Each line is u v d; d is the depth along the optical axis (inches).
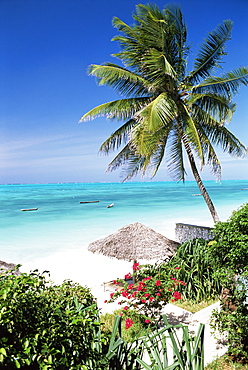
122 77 428.1
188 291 292.7
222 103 408.8
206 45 418.3
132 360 94.5
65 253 608.4
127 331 227.1
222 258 212.8
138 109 456.4
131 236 353.7
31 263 533.3
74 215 1267.2
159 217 1123.9
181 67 441.1
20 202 2107.5
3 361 65.4
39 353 74.7
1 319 76.4
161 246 344.2
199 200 1984.5
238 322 180.5
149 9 382.3
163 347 93.9
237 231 200.7
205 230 477.7
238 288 198.7
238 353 180.9
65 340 83.7
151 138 373.7
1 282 93.0
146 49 410.3
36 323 87.6
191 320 248.1
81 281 417.1
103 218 1151.6
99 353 88.7
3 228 947.3
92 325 94.3
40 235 821.9
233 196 2365.9
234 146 443.2
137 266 285.9
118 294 250.5
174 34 424.2
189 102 404.8
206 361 182.1
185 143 444.1
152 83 419.2
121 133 487.2
